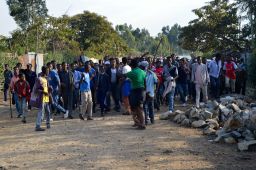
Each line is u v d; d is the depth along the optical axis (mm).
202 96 17859
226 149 9430
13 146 10375
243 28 43219
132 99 12203
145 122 12883
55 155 9250
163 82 16875
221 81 19422
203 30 50906
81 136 11352
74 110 17328
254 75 19797
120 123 13430
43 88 12594
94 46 68875
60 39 46625
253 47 23469
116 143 10297
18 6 66938
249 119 10484
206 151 9258
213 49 51844
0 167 8359
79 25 70812
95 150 9602
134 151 9391
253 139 9844
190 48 53781
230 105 13258
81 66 16500
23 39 42094
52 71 15180
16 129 13102
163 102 18047
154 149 9547
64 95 15406
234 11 48875
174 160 8531
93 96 16234
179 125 12727
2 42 36781
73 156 9094
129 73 12281
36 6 67750
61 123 13875
